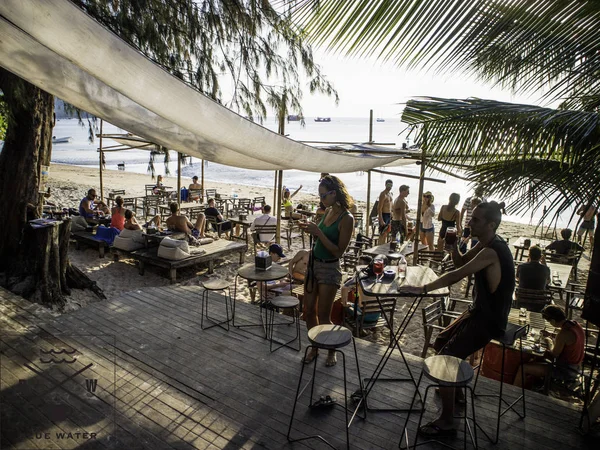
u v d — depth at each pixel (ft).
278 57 19.83
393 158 20.15
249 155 13.00
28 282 19.98
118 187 79.41
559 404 11.12
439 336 10.45
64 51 8.23
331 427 10.05
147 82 9.24
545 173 10.50
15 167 20.75
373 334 20.10
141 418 10.11
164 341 14.16
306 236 39.99
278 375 12.18
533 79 9.14
